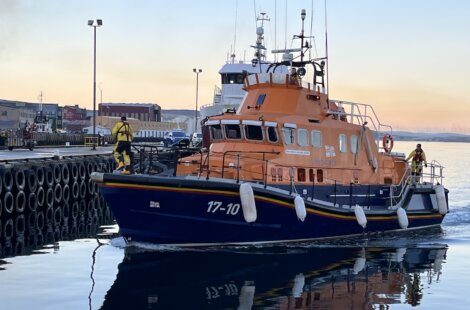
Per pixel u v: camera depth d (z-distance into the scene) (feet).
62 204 78.18
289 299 30.71
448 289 33.42
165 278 34.73
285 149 45.78
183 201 40.81
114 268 37.17
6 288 31.94
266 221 43.52
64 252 42.93
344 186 49.73
